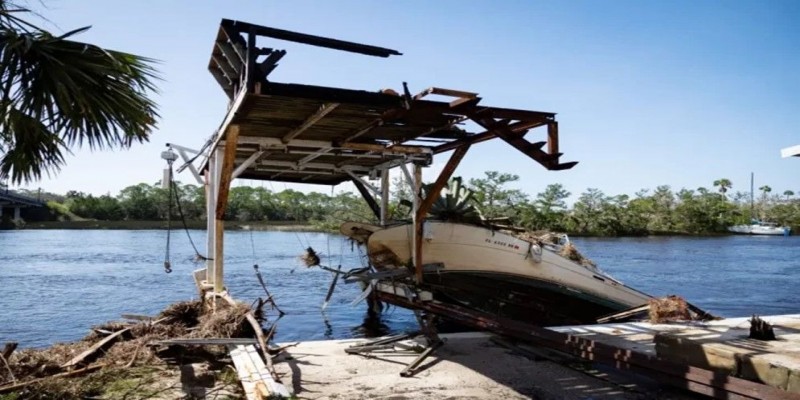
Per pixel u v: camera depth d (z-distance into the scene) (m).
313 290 18.70
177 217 70.12
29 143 5.22
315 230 48.62
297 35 5.30
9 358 5.46
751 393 4.04
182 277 23.03
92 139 5.18
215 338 6.16
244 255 32.69
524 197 56.38
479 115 5.91
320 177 12.52
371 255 10.22
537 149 6.23
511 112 6.00
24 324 13.52
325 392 4.99
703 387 4.44
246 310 6.79
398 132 7.77
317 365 5.89
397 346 6.80
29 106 4.75
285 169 10.93
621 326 7.96
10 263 28.66
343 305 15.45
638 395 4.94
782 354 4.65
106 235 59.56
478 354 6.39
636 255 38.97
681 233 67.88
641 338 7.08
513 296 11.44
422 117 6.64
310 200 55.88
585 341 5.59
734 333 6.41
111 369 5.42
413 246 9.88
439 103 5.75
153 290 19.27
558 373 5.65
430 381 5.35
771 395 3.91
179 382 5.12
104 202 80.44
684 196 70.75
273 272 24.09
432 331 6.80
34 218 77.50
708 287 22.67
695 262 33.84
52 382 4.84
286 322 12.88
